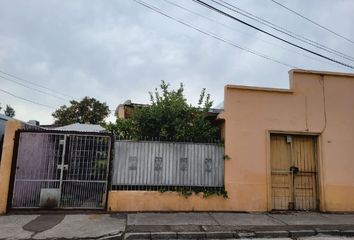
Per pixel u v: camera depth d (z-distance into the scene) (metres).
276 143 9.09
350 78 9.57
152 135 8.73
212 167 8.60
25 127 8.41
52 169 7.68
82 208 7.67
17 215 7.13
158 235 6.07
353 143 9.27
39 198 7.53
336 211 8.75
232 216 7.76
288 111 9.05
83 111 27.81
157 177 8.29
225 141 8.65
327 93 9.36
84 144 7.90
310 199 8.95
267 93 9.04
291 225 7.03
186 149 8.56
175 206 8.08
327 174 8.94
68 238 5.75
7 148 7.48
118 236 5.94
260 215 8.01
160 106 8.72
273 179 8.88
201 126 8.74
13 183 7.46
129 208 7.85
